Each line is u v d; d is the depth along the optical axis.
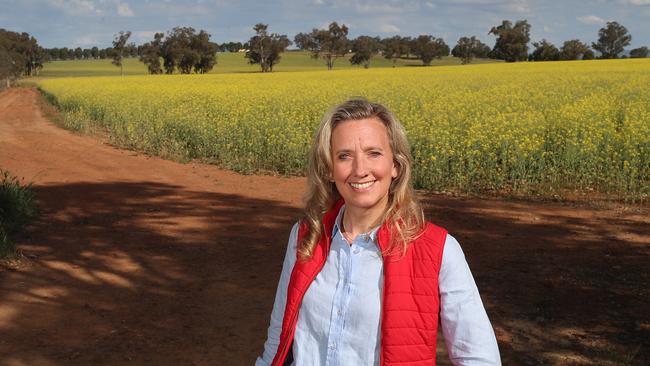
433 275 1.62
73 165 13.04
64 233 7.51
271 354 1.90
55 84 40.47
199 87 27.20
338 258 1.74
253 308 5.12
